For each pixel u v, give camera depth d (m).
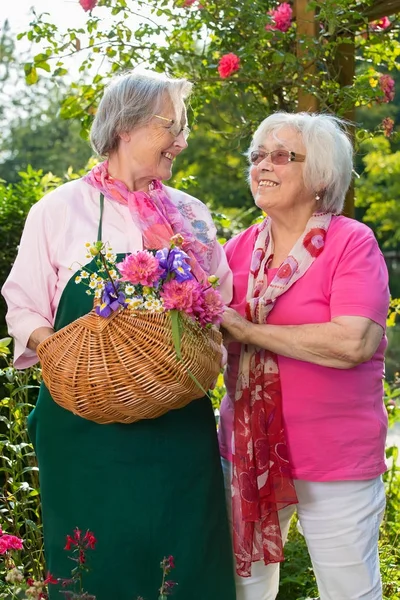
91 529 2.92
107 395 2.60
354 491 3.09
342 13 4.53
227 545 3.12
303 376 3.08
